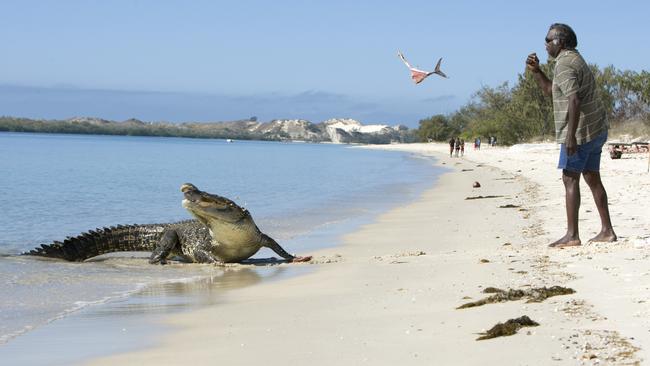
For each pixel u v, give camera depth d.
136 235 15.53
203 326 8.33
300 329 7.73
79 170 52.16
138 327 8.45
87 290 11.23
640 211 17.77
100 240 15.43
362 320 7.92
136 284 11.82
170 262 14.75
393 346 6.73
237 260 14.66
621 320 6.93
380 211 24.05
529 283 9.16
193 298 10.37
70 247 15.12
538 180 35.72
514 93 109.31
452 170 53.81
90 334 8.16
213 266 14.03
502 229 17.08
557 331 6.70
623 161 42.44
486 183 36.44
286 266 13.59
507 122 104.81
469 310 7.93
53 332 8.31
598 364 5.72
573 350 6.10
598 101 11.86
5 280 12.08
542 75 12.38
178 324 8.52
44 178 42.41
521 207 22.36
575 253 11.17
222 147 157.75
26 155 77.75
